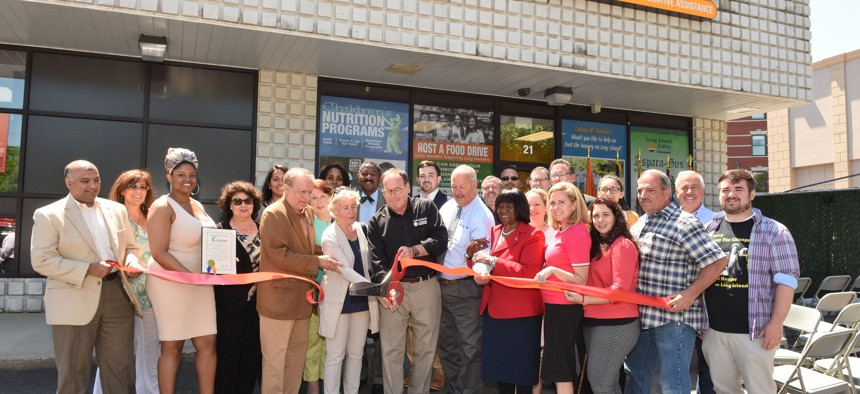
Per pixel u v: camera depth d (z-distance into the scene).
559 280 3.66
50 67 7.41
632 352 3.84
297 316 4.03
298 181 4.00
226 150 8.06
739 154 43.66
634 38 8.32
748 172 3.70
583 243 3.70
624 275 3.55
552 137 10.06
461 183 4.64
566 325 3.76
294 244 4.01
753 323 3.53
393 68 8.04
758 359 3.54
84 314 3.67
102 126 7.60
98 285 3.75
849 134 19.17
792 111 21.31
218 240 3.88
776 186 21.98
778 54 9.30
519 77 8.39
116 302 3.92
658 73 8.43
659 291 3.62
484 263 3.99
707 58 8.77
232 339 4.21
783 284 3.50
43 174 7.38
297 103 8.27
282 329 4.00
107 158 7.59
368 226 4.57
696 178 4.52
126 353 3.98
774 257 3.57
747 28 9.07
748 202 3.68
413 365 4.52
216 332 4.03
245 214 4.25
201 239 3.95
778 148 21.91
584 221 3.84
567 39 7.95
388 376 4.41
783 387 4.05
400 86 8.96
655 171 3.79
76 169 3.77
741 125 43.66
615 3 8.21
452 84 8.89
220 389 4.23
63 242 3.67
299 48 7.17
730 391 3.70
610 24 8.20
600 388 3.68
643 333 3.76
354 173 8.66
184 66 7.88
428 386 4.52
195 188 4.30
